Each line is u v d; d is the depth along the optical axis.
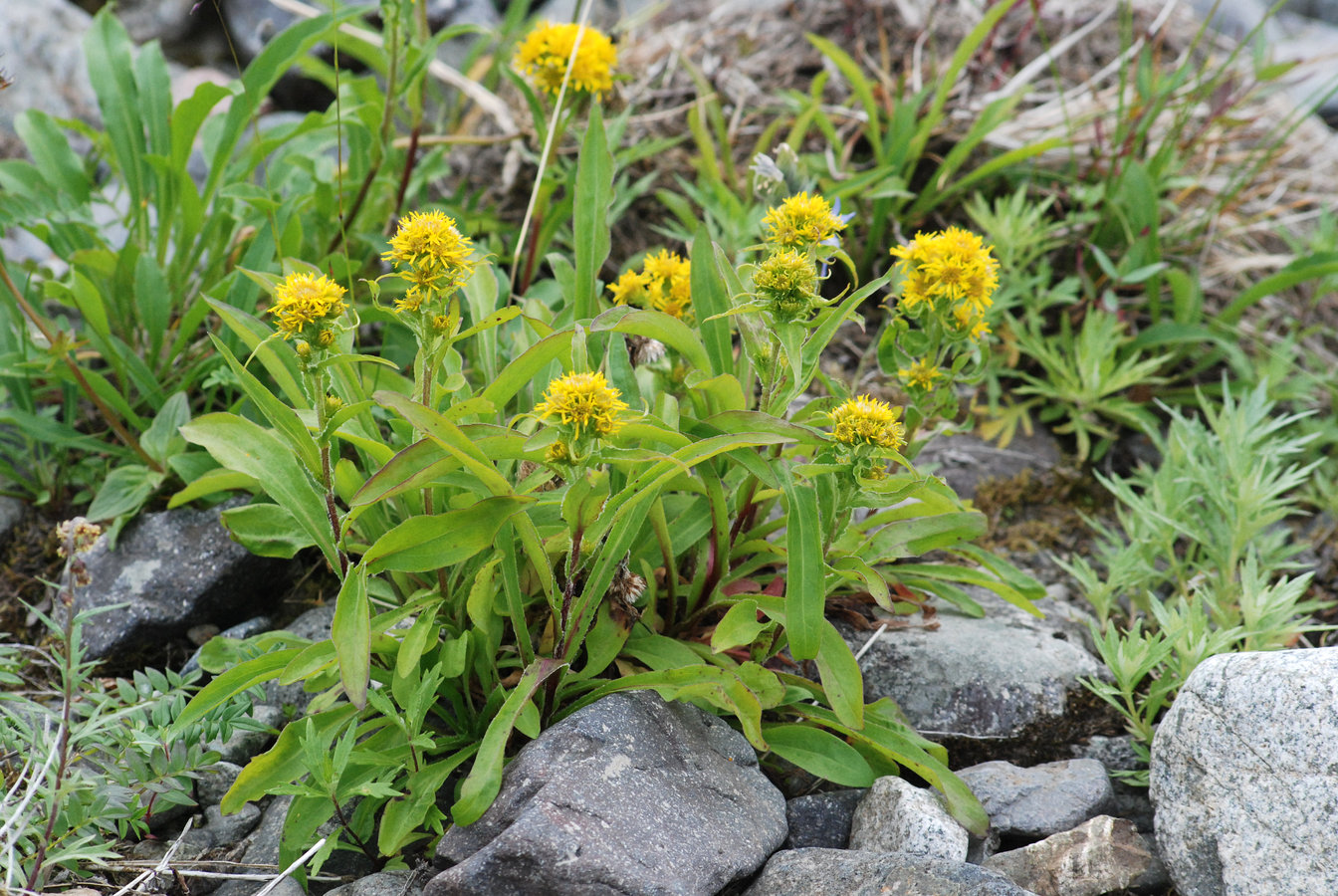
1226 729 1.64
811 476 1.77
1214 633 2.07
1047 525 2.62
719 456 1.94
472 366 2.28
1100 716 2.06
